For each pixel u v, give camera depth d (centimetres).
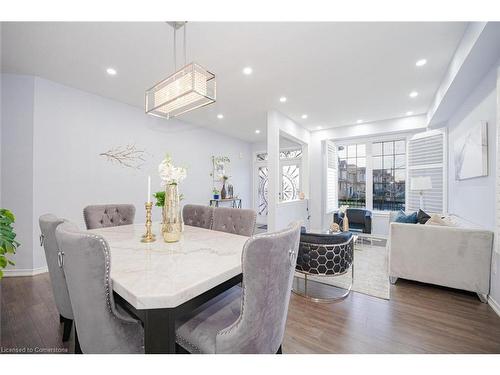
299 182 645
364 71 287
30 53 246
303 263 235
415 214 338
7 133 286
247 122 516
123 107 388
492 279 221
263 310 90
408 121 476
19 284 267
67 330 164
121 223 259
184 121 504
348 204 598
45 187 305
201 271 107
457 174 350
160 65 270
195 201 536
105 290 93
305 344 164
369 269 321
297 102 392
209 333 104
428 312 208
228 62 264
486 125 254
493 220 243
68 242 90
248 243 82
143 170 419
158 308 84
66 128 322
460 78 258
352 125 543
